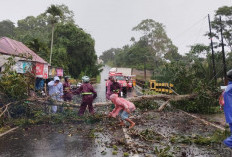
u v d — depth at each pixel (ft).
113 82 33.63
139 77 223.10
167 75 43.91
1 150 17.10
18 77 27.30
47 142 19.53
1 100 26.81
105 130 24.45
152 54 252.01
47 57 98.94
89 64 165.99
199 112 38.11
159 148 18.28
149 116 33.24
